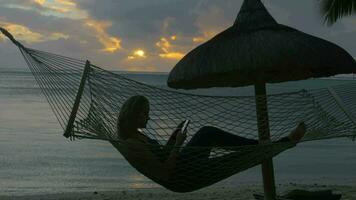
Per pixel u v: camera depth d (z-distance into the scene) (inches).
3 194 402.9
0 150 663.1
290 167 577.0
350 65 190.4
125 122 163.9
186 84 217.8
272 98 193.3
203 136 172.1
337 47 196.5
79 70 168.9
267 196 211.5
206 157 166.2
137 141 160.2
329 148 749.9
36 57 163.6
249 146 163.5
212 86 235.1
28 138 803.4
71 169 542.6
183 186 170.4
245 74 210.8
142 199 352.8
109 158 627.2
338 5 469.1
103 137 158.7
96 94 173.8
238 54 188.4
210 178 170.2
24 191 420.8
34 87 3267.7
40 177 492.1
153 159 159.8
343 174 525.0
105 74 178.5
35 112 1353.3
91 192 394.9
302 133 171.8
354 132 169.5
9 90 2780.5
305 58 182.7
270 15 205.9
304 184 436.5
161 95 205.8
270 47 186.4
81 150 691.4
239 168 171.2
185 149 161.3
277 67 181.9
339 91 189.8
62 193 390.0
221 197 352.5
